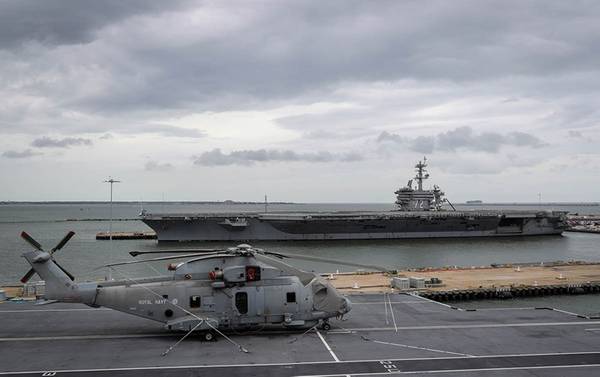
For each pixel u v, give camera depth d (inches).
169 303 795.4
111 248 2970.0
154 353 717.9
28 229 4945.9
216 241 2903.5
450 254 2578.7
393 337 804.0
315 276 861.8
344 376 621.3
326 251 2600.9
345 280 1496.1
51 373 630.5
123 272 2066.9
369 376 621.6
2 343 770.2
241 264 821.2
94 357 698.8
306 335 815.1
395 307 1043.3
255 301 806.5
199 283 812.0
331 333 829.2
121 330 848.9
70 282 789.9
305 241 2972.4
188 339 791.7
